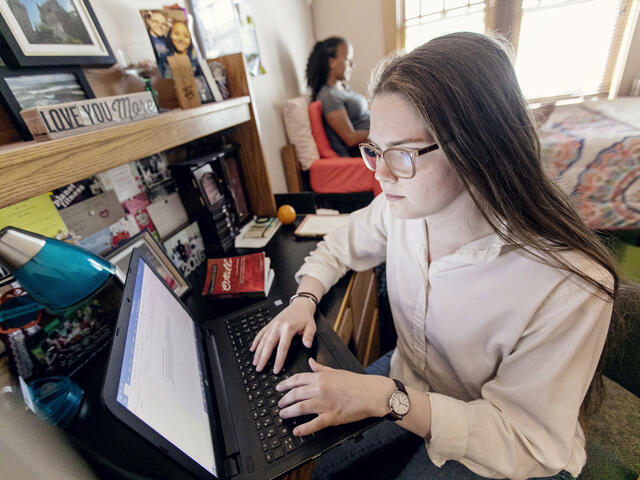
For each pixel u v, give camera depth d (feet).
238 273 2.73
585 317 1.36
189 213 3.27
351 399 1.53
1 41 1.72
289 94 7.45
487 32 1.54
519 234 1.42
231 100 2.98
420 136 1.36
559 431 1.41
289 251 3.37
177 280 2.77
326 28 9.43
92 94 2.29
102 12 2.51
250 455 1.51
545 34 7.86
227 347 2.15
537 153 1.41
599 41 7.51
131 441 1.63
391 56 1.57
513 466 1.48
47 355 1.98
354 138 7.23
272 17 6.45
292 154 6.86
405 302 2.28
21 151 1.24
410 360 2.48
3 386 1.65
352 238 2.77
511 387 1.59
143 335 1.46
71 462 1.25
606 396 2.09
